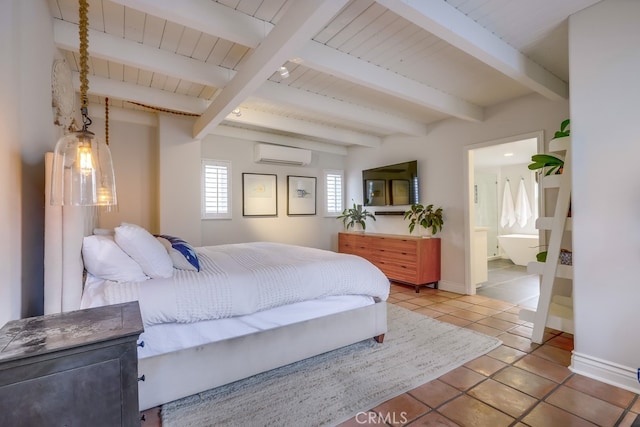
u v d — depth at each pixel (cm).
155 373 176
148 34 246
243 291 201
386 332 296
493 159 651
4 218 132
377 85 295
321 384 208
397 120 452
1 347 89
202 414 177
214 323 195
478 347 265
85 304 166
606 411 179
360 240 552
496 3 207
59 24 224
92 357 95
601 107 210
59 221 161
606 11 207
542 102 357
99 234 240
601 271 211
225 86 303
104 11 217
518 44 256
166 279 193
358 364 235
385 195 559
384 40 252
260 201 549
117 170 425
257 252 304
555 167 287
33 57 171
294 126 473
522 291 459
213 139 504
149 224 444
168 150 430
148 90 350
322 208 627
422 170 500
